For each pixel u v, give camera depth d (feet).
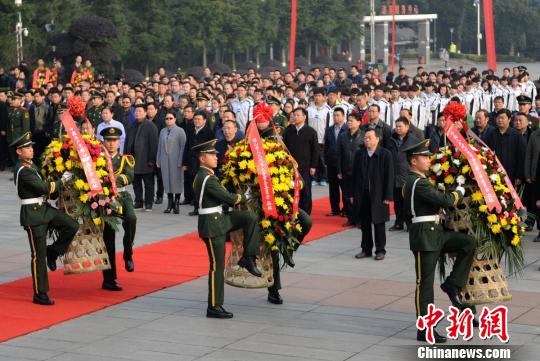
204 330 44.88
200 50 286.87
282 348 41.91
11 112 102.47
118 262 59.82
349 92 98.68
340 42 362.74
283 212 47.91
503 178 44.19
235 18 288.51
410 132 69.77
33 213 49.44
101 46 169.58
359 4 370.32
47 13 218.18
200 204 47.06
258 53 322.34
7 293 52.39
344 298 50.75
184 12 270.05
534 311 47.42
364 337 43.47
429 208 42.96
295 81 131.03
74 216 50.29
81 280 55.42
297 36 334.85
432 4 509.35
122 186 52.85
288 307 49.06
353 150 69.92
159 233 69.41
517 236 43.52
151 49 257.75
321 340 43.06
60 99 101.19
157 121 89.45
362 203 59.98
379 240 60.13
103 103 97.25
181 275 56.24
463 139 43.45
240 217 47.34
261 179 47.39
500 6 497.05
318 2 336.70
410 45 540.52
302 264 59.16
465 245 43.19
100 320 46.85
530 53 512.22
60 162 50.31
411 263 59.21
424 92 106.52
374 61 383.65
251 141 47.96
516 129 67.97
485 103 107.24
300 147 69.15
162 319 46.93
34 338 43.88
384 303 49.62
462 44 520.42
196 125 76.48
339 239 67.10
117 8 242.58
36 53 199.00
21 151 49.65
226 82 124.26
